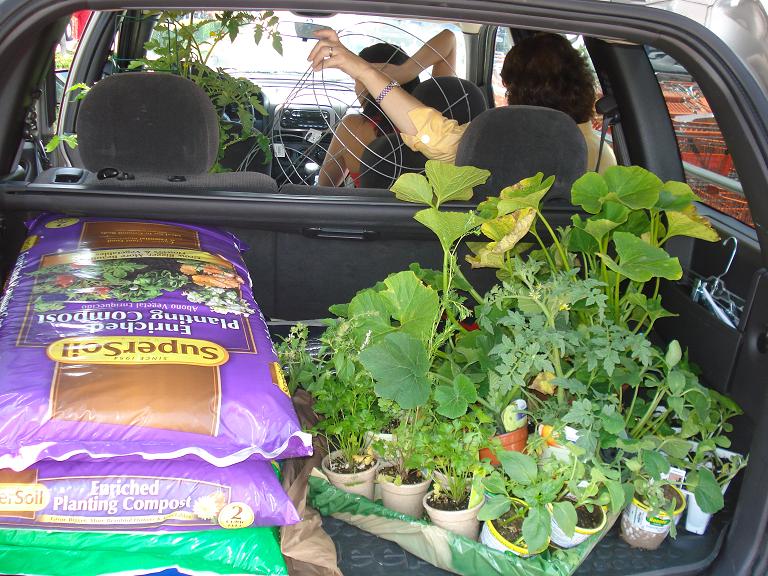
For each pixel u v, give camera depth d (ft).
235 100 9.69
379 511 4.63
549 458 4.66
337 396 4.97
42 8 3.91
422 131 7.09
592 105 8.10
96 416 3.90
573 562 4.33
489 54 13.04
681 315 5.81
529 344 4.97
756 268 5.62
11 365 3.98
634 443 4.70
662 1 4.11
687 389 4.88
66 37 10.39
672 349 4.88
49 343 4.14
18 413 3.81
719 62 4.12
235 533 4.28
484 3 4.06
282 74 11.50
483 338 5.27
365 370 4.94
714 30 4.12
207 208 5.95
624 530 4.80
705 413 4.79
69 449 3.88
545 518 4.23
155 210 5.88
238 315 4.81
